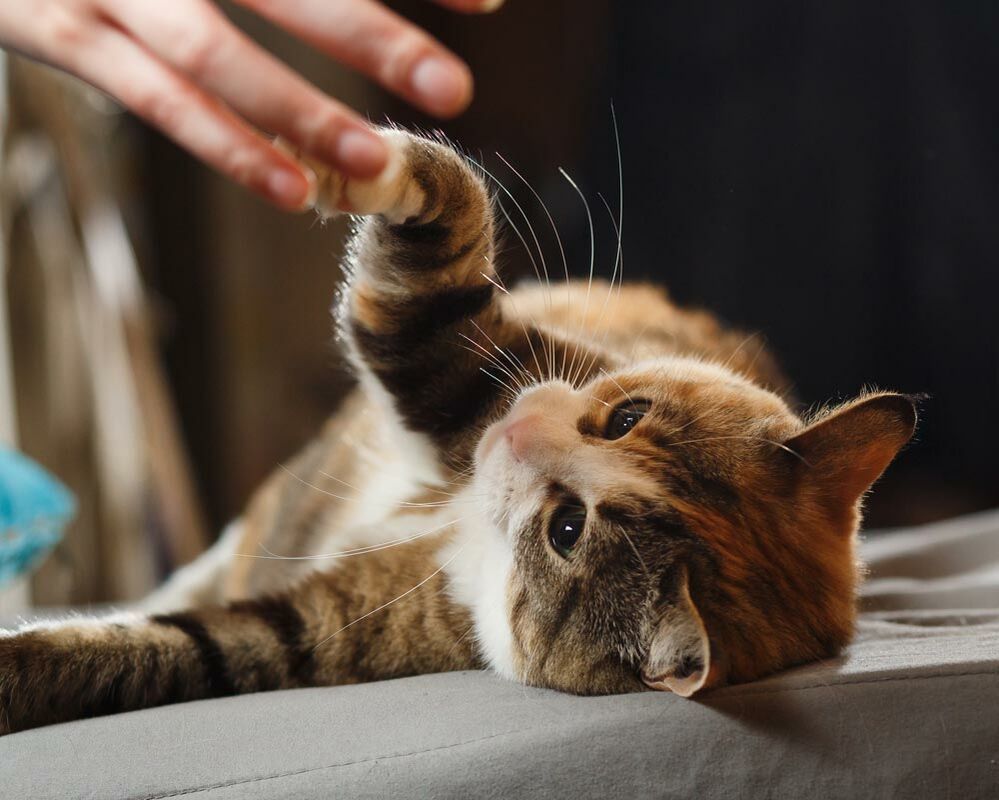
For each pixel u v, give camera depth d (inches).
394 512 21.4
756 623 17.3
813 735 15.4
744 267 47.6
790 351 47.5
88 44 13.5
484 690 17.3
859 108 46.0
